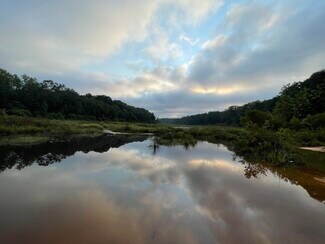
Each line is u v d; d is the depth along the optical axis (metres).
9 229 4.65
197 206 6.19
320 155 15.46
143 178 8.92
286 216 5.70
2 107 53.88
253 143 16.72
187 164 12.01
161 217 5.41
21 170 9.84
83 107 77.06
